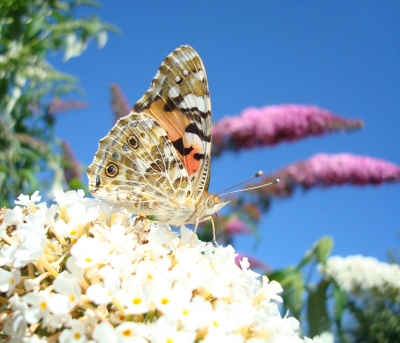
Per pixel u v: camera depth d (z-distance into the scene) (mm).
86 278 128
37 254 128
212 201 157
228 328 126
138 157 153
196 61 156
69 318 123
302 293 193
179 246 146
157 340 122
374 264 253
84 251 130
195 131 156
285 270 196
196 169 155
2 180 258
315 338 139
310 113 298
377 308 247
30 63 302
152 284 128
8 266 133
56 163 287
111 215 145
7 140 258
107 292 125
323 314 192
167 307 125
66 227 135
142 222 144
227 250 145
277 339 131
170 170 154
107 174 152
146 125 154
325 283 195
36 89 320
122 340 120
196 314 125
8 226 141
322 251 197
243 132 289
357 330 245
